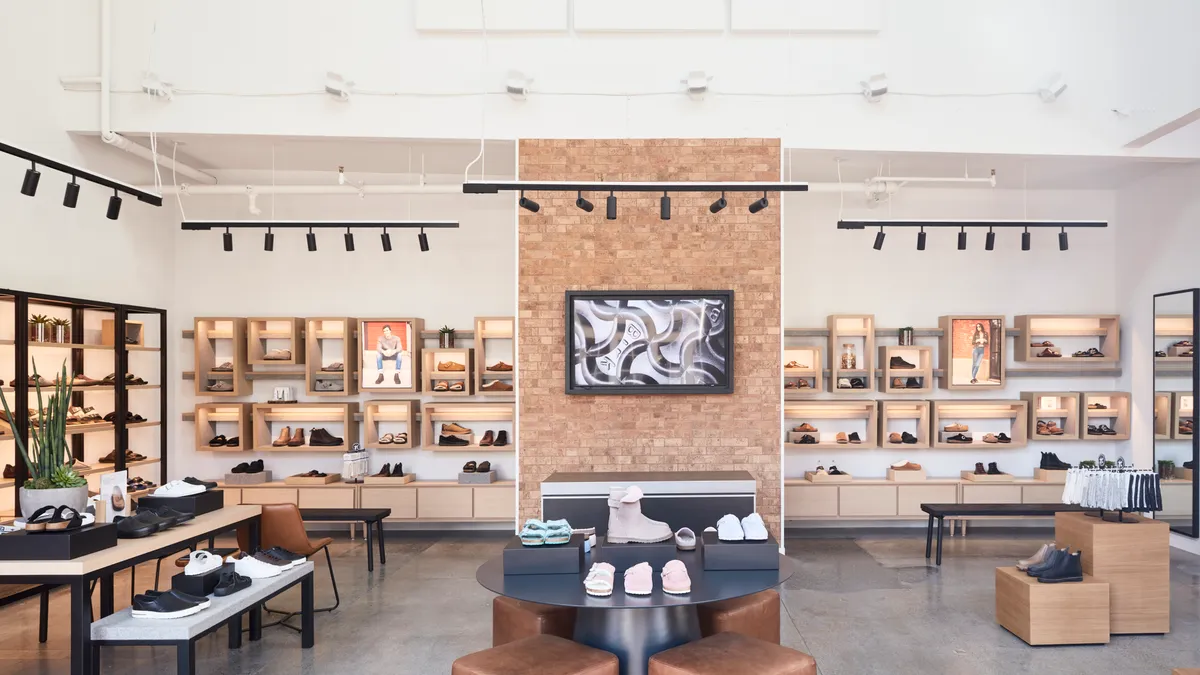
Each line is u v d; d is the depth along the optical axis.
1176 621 5.33
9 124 6.14
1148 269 8.18
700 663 3.24
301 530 5.54
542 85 6.84
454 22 6.72
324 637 5.13
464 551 7.77
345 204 8.82
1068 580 4.95
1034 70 6.79
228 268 8.80
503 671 3.19
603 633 3.59
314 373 8.56
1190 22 5.86
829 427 8.91
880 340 8.83
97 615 5.49
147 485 7.62
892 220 7.14
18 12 6.23
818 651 4.84
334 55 6.74
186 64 6.68
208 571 4.14
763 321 6.96
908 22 6.80
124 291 7.71
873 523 8.62
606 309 6.93
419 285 8.84
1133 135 6.67
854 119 6.80
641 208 6.94
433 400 8.77
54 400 4.70
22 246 6.27
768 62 6.84
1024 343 8.62
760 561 3.86
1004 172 8.04
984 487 8.34
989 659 4.68
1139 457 8.29
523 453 6.96
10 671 4.51
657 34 6.85
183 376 8.66
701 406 6.95
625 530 4.02
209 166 8.30
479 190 5.61
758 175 6.87
